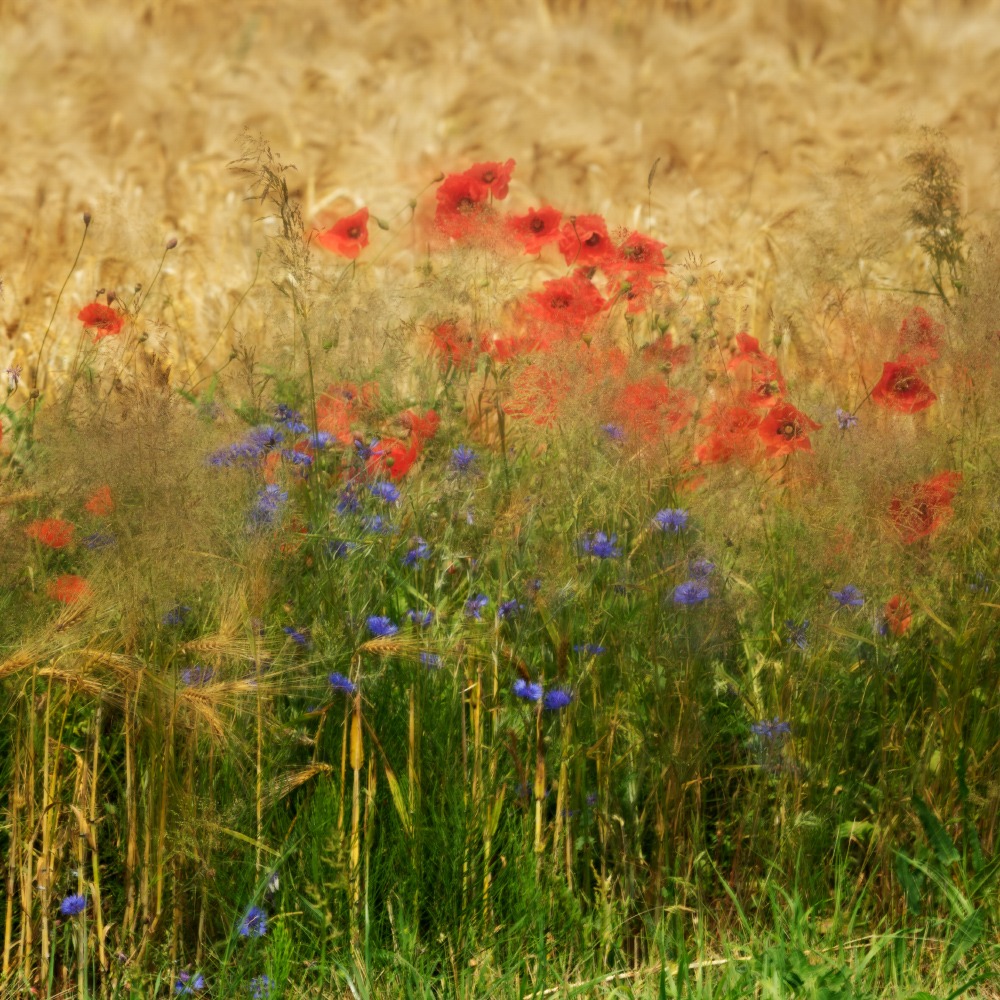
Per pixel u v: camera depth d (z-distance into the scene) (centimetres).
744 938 411
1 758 427
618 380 454
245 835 397
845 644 437
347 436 488
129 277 817
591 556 438
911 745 450
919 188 554
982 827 444
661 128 1875
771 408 498
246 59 2400
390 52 2455
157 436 389
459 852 404
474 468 482
